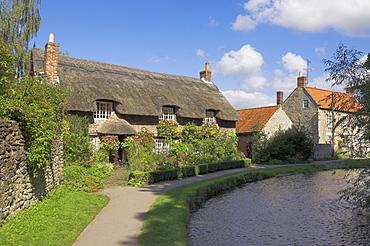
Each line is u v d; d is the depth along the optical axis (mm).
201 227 9023
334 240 8211
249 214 10602
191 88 26156
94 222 7781
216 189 14266
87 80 19609
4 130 6465
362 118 9070
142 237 6641
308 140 27781
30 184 8039
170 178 15812
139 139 19891
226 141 24094
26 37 25469
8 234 5832
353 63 9461
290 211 11062
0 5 23875
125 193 11766
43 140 8078
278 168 22172
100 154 17984
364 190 9617
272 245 7754
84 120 17484
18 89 8258
